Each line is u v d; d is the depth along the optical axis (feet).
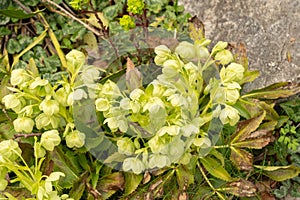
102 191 2.90
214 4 3.43
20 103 2.82
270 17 3.32
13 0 3.60
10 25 3.60
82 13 3.50
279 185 3.16
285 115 3.24
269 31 3.31
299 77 3.25
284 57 3.27
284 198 3.15
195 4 3.50
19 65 3.46
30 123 2.80
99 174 2.99
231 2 3.40
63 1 3.66
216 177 3.01
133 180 2.91
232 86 2.91
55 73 3.43
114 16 3.56
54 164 2.89
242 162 2.93
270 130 2.98
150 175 2.92
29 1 3.61
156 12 3.55
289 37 3.28
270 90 3.14
